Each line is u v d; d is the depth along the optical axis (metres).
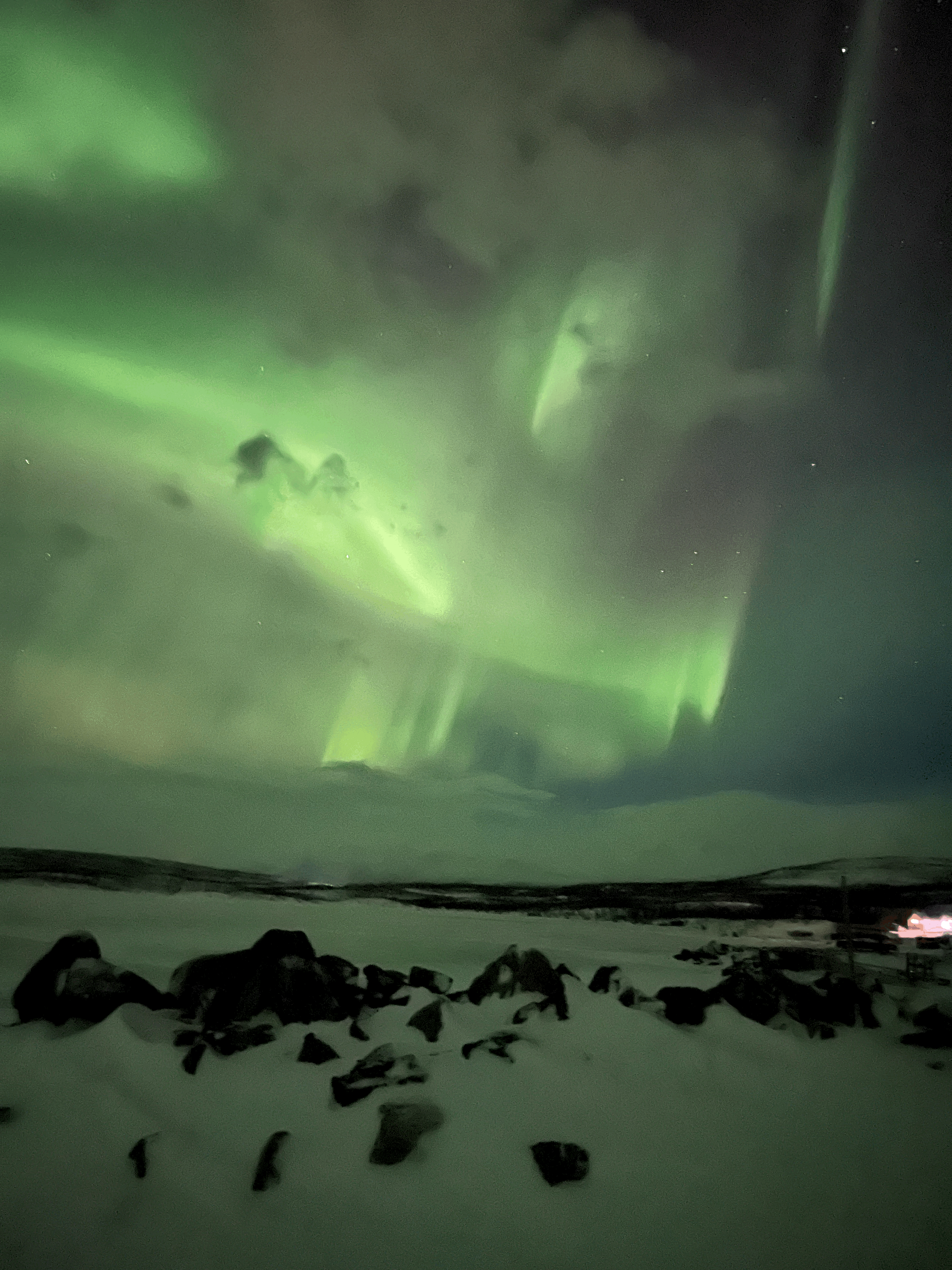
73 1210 4.50
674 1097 6.85
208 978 8.53
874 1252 4.56
